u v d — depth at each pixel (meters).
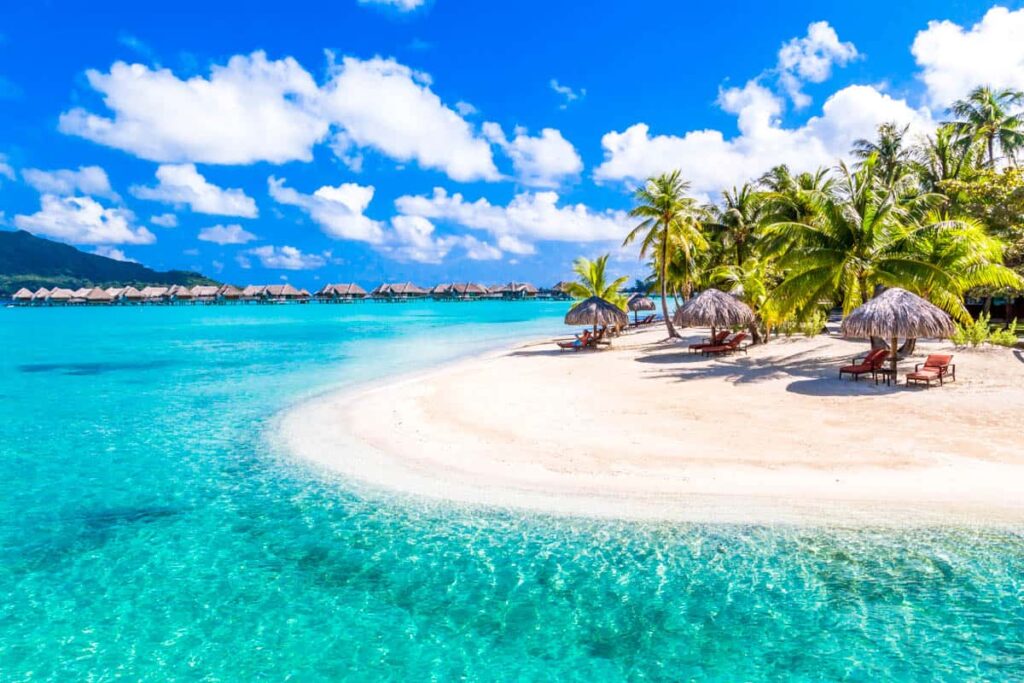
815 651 6.32
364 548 8.77
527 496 10.24
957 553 7.95
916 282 19.69
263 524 9.61
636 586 7.59
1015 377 16.50
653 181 32.97
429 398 18.20
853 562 7.87
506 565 8.17
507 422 14.88
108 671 6.22
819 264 21.47
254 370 26.86
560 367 24.06
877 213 20.70
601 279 34.19
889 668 6.04
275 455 13.16
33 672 6.21
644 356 26.28
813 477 10.37
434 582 7.82
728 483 10.30
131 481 11.64
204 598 7.57
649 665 6.20
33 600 7.54
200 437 14.77
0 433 15.37
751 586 7.48
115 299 135.12
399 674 6.13
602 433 13.58
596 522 9.23
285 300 137.12
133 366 28.92
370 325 61.38
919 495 9.48
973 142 37.12
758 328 27.80
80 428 15.80
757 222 38.97
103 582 7.96
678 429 13.63
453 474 11.41
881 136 40.75
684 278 45.28
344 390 20.72
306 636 6.79
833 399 15.73
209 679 6.09
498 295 136.62
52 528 9.59
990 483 9.77
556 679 6.02
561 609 7.19
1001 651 6.22
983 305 34.12
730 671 6.07
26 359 32.31
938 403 14.65
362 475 11.64
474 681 6.02
